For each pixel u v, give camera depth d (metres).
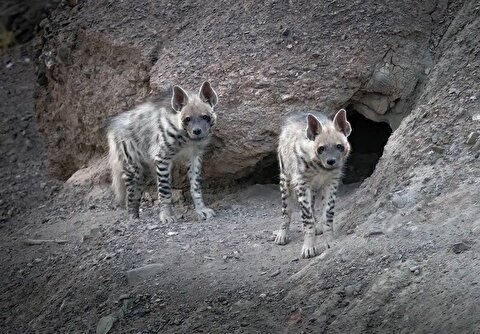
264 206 12.99
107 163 14.88
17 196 15.88
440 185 10.09
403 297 8.69
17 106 19.72
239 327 9.43
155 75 13.80
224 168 13.32
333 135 10.16
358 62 12.63
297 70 12.86
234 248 11.26
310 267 9.91
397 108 12.70
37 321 11.13
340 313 8.99
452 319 8.05
